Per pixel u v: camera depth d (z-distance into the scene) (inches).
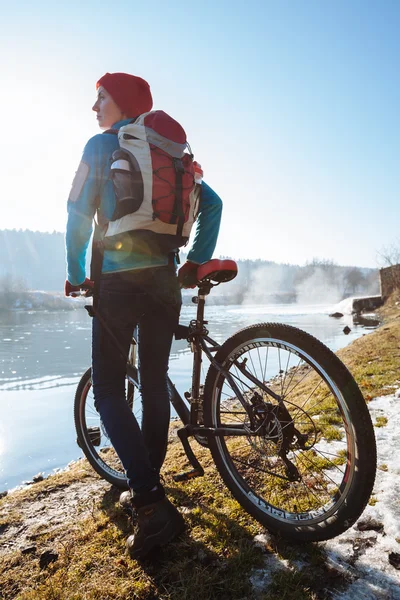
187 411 77.6
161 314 67.9
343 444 94.3
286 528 62.9
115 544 65.8
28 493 89.7
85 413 95.1
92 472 100.0
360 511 55.6
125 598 53.9
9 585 59.4
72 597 54.6
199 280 69.8
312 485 75.2
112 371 64.4
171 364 284.4
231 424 70.6
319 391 139.7
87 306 64.7
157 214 59.7
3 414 194.4
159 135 60.7
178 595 53.4
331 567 56.8
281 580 54.7
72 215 61.3
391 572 55.4
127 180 58.1
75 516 77.7
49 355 398.0
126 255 60.4
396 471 83.4
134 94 70.2
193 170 65.7
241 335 69.3
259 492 75.0
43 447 150.3
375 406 128.4
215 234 75.8
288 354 80.5
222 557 60.3
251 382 67.1
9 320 1122.0
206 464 91.8
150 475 60.6
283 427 63.7
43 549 67.3
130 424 62.1
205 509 73.2
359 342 299.0
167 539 60.0
